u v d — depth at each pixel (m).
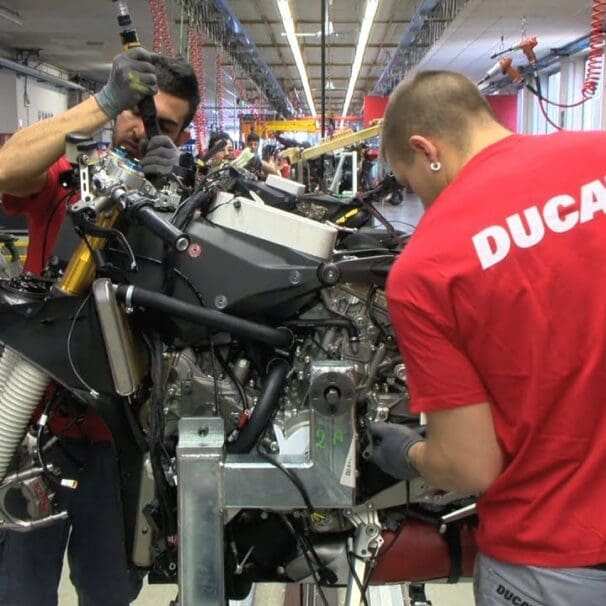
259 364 1.52
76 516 1.78
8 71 12.40
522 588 1.18
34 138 1.42
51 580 1.77
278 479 1.37
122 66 1.42
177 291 1.42
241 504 1.38
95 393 1.42
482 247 1.05
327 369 1.35
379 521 1.57
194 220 1.45
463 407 1.10
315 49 13.02
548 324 1.06
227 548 1.55
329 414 1.36
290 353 1.52
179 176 1.53
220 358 1.52
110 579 1.81
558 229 1.07
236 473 1.37
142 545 1.52
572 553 1.13
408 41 11.39
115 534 1.78
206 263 1.41
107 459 1.75
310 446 1.38
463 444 1.11
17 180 1.48
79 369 1.42
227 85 15.07
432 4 8.73
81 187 1.35
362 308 1.50
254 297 1.41
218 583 1.39
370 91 19.42
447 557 1.58
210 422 1.41
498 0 7.59
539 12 8.22
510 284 1.04
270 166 2.28
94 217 1.31
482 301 1.05
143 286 1.43
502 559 1.20
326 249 1.41
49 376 1.45
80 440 1.74
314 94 20.34
